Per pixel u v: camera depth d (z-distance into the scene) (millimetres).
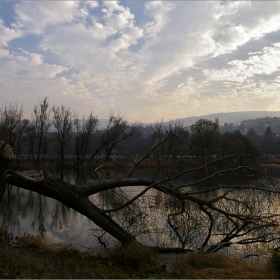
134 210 11227
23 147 59750
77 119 49812
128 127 52688
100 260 7559
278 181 10375
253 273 6297
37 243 8523
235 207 10797
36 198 18562
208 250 9172
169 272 6711
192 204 10273
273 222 10312
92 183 9617
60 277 5801
